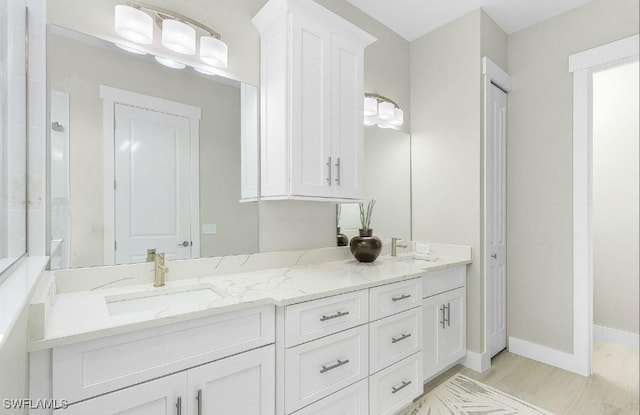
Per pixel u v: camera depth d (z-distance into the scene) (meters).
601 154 3.00
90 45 1.37
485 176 2.41
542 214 2.53
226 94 1.77
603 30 2.26
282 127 1.70
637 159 2.81
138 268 1.46
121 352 0.96
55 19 1.30
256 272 1.82
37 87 1.24
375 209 2.55
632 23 2.13
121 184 1.44
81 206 1.33
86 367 0.91
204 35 1.69
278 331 1.31
